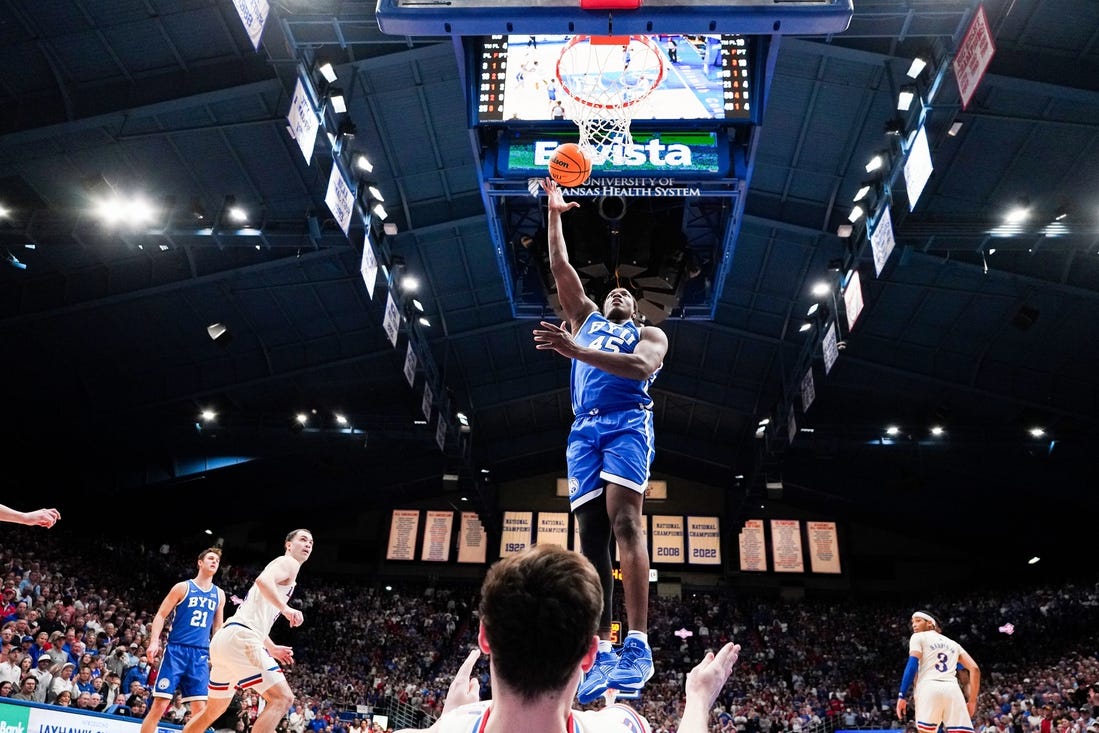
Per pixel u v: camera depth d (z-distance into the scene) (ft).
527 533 131.64
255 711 51.47
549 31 23.20
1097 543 106.93
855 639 115.14
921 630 29.19
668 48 36.73
